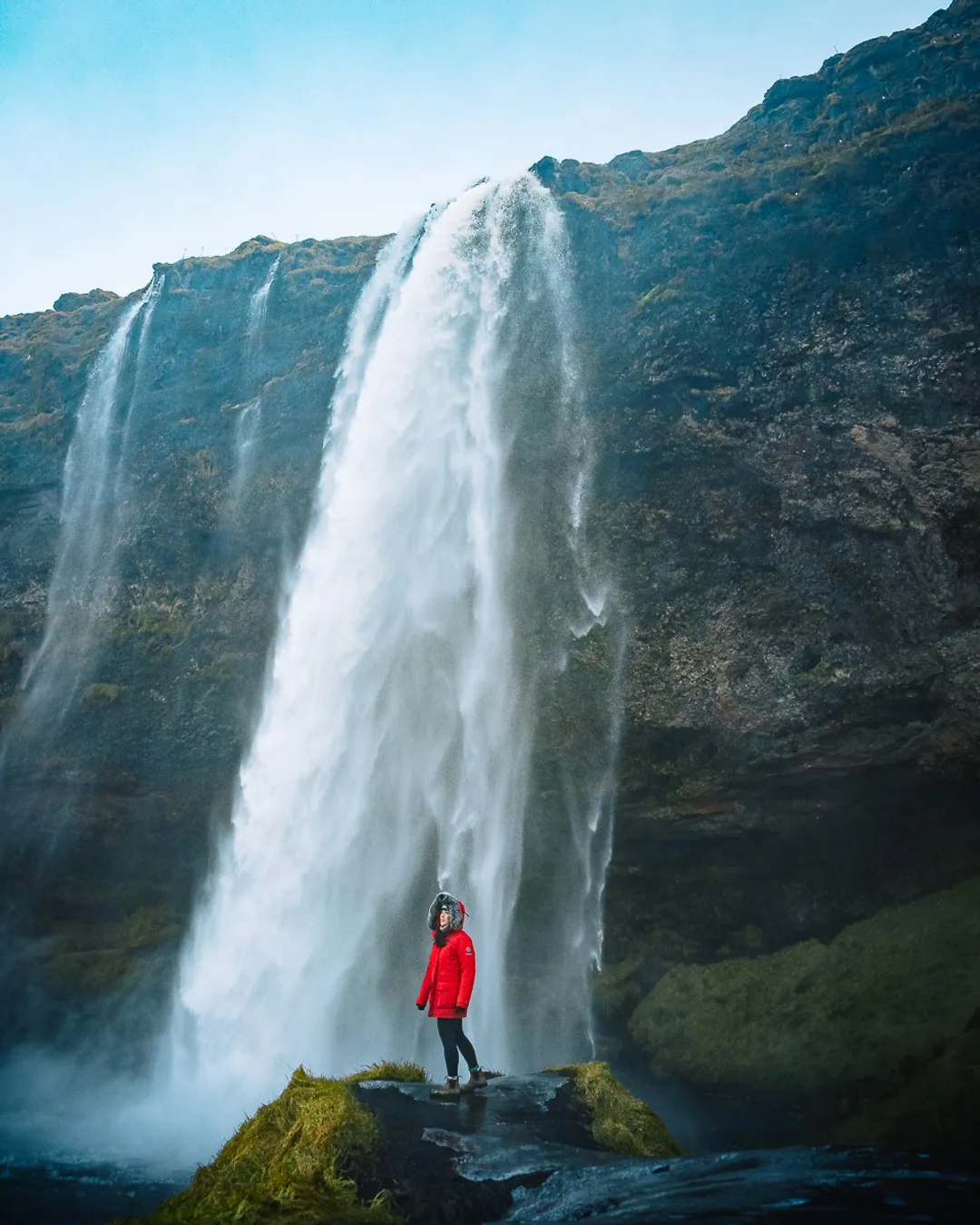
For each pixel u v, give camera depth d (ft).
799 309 84.12
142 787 96.37
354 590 95.61
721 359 85.87
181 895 96.12
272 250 115.96
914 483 74.59
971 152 80.48
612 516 86.53
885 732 70.33
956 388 75.72
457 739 87.71
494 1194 25.09
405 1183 25.93
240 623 99.66
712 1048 66.74
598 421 88.94
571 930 80.84
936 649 69.87
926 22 94.94
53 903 99.14
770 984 69.41
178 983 91.86
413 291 102.53
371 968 86.84
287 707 94.99
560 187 101.76
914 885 69.67
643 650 81.56
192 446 108.68
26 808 100.42
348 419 102.01
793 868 74.02
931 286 79.15
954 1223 20.07
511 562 89.86
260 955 89.97
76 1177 59.62
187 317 115.14
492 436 93.76
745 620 78.28
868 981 63.87
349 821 90.33
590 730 81.46
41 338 126.11
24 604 110.83
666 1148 30.63
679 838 76.79
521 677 86.17
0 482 117.29
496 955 82.17
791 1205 21.54
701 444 84.17
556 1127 29.86
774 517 79.82
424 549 94.02
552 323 94.48
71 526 112.78
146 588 105.50
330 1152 26.55
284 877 90.99
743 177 91.45
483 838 84.64
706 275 88.63
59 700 103.09
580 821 80.84
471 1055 33.50
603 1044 73.67
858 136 91.15
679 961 76.48
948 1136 50.14
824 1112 58.08
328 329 107.65
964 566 71.15
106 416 115.44
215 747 95.55
